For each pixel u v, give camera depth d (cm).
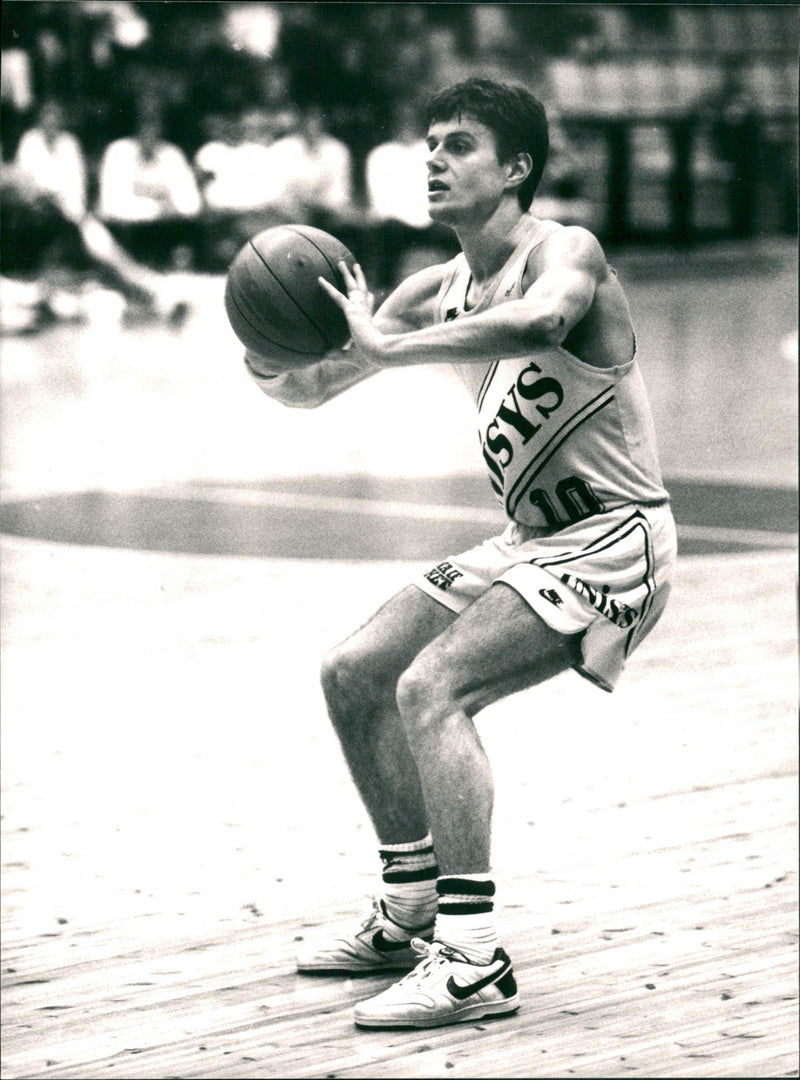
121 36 2433
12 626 761
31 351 2070
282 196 2442
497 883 451
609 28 3253
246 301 381
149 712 624
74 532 995
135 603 808
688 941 411
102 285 2366
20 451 1317
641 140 3412
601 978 392
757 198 3403
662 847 475
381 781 395
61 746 582
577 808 510
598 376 371
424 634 391
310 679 672
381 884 403
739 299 2789
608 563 375
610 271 373
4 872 463
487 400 382
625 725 598
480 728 598
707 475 1184
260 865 469
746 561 888
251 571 876
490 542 399
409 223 2447
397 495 1113
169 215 2384
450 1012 368
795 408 1528
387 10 2625
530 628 369
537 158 377
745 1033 361
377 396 1688
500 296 376
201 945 416
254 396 1667
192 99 2494
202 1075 346
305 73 2553
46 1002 384
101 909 438
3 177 2294
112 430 1436
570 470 377
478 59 3003
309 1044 362
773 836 483
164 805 520
